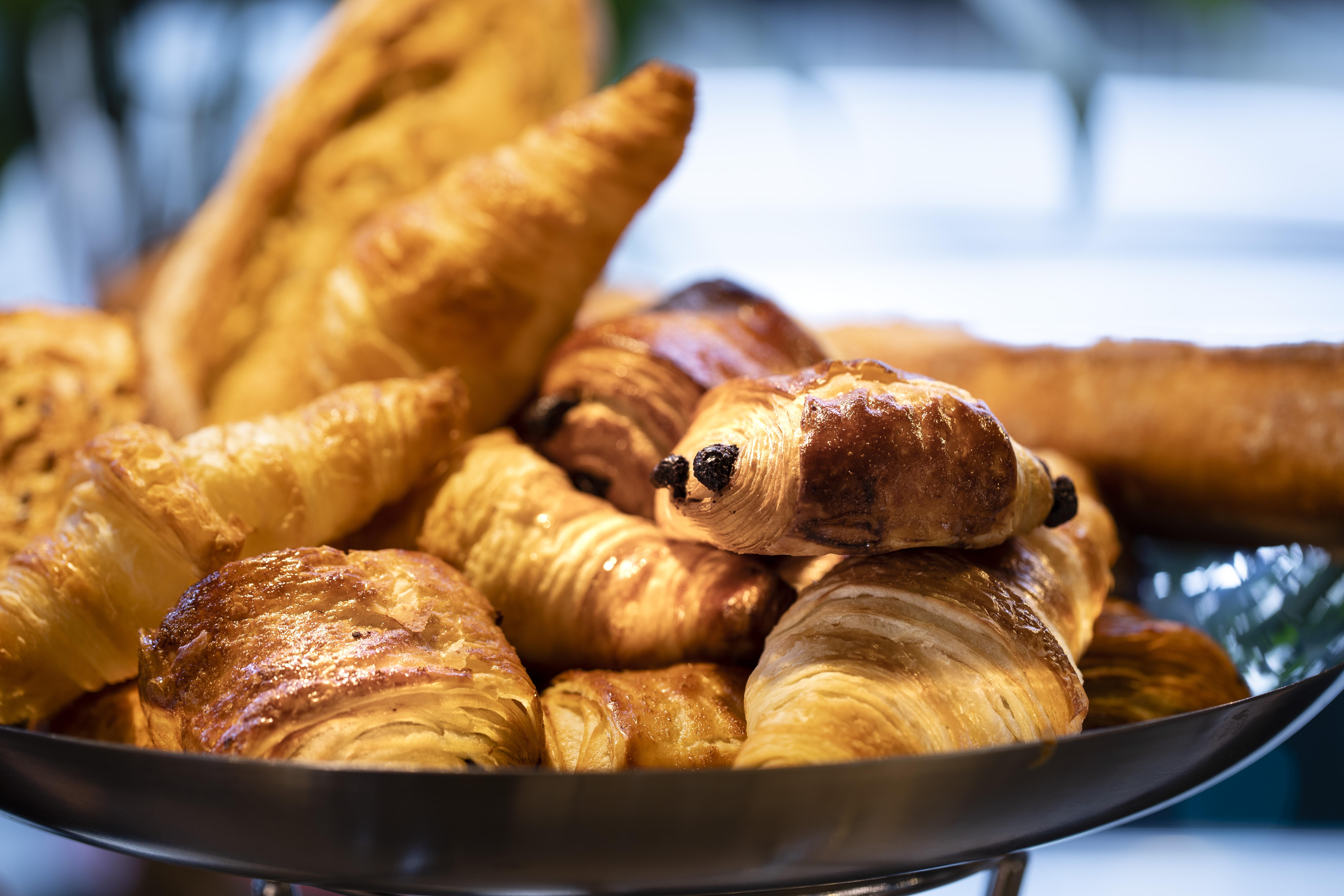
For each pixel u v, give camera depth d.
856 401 0.38
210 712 0.37
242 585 0.39
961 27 1.25
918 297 1.04
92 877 0.63
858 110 1.29
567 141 0.49
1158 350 0.53
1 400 0.50
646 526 0.44
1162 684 0.44
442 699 0.37
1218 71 1.21
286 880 0.37
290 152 0.60
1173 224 1.16
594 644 0.42
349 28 0.62
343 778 0.34
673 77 0.49
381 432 0.44
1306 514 0.51
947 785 0.35
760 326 0.48
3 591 0.41
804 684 0.37
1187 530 0.54
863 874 0.36
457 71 0.63
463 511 0.44
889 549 0.39
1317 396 0.51
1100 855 0.63
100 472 0.41
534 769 0.38
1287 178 1.26
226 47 1.02
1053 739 0.35
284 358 0.58
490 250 0.48
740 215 1.28
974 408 0.39
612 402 0.45
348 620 0.38
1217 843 0.65
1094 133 1.06
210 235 0.60
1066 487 0.41
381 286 0.49
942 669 0.37
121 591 0.41
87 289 1.02
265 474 0.42
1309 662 0.46
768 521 0.38
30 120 1.02
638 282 0.89
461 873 0.35
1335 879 0.60
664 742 0.39
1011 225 1.20
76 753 0.35
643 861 0.35
